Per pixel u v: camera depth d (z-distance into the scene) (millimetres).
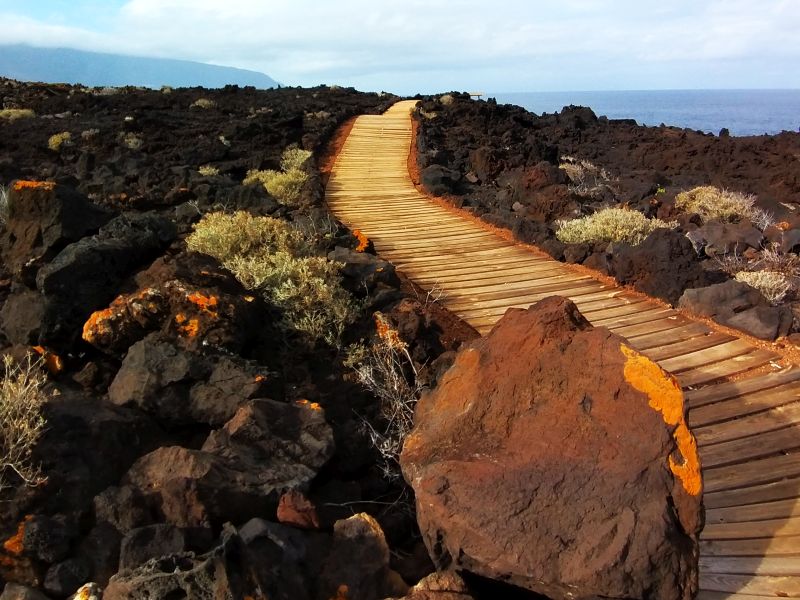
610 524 2697
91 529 3113
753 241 10086
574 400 3096
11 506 3064
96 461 3467
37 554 2895
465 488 2879
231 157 17641
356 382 4891
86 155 14664
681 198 13461
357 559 3037
